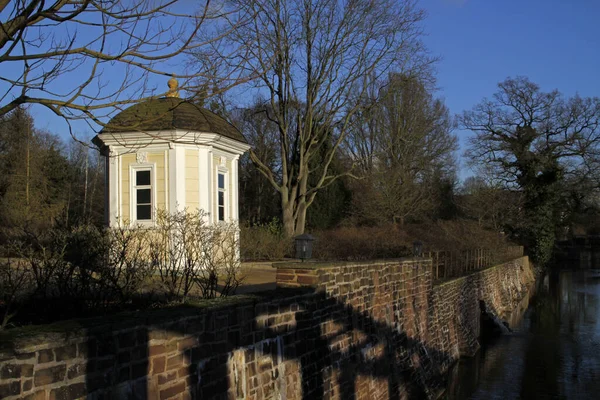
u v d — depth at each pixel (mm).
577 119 42875
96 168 41688
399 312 12070
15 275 6746
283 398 7012
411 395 11938
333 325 8680
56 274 6684
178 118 13344
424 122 39062
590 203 44688
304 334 7703
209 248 9750
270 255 20719
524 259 38531
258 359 6523
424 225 33344
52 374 3930
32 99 5215
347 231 25391
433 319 14625
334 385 8531
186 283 7480
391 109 38344
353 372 9312
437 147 41719
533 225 42375
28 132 26203
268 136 42406
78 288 7414
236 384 6047
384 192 33875
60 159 31953
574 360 16812
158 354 4930
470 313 19625
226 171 15062
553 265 53219
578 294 33000
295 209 27672
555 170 41562
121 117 6684
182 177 13297
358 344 9648
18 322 6047
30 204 24312
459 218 37656
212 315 5703
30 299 6398
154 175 13430
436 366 14117
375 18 24828
